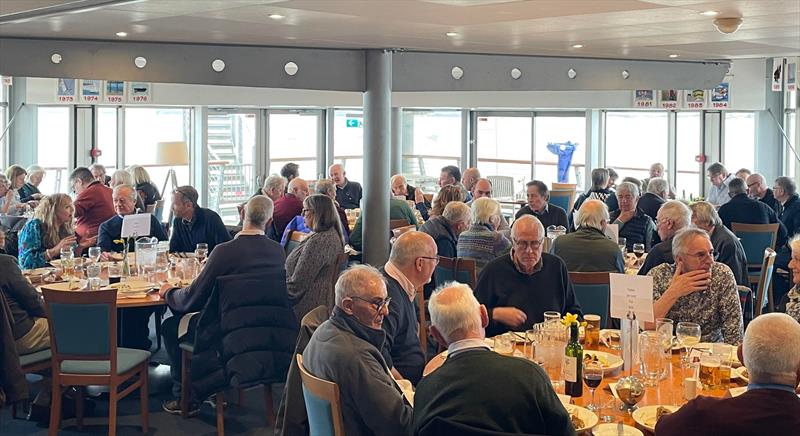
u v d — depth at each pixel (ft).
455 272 19.49
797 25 21.07
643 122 45.32
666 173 45.21
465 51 27.09
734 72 43.06
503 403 9.18
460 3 16.76
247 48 24.52
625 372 12.61
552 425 9.29
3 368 16.38
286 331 17.04
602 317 16.56
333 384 10.19
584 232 17.98
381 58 25.70
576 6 17.38
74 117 39.11
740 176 36.73
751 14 18.83
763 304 20.94
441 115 47.06
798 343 8.69
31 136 38.81
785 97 43.01
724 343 13.51
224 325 16.75
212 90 40.22
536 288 15.42
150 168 41.50
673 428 8.99
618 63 30.76
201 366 16.99
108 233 23.16
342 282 11.53
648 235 25.23
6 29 20.65
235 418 18.63
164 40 23.25
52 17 18.31
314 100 42.75
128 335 21.61
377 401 10.74
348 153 46.06
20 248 22.34
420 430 9.21
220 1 16.11
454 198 25.32
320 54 25.36
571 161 45.60
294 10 17.53
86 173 27.99
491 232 20.26
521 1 16.53
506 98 44.60
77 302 16.05
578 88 30.09
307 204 18.81
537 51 27.66
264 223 17.90
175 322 19.34
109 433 16.58
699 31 22.18
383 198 26.45
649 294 12.14
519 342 14.19
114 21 19.12
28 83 37.76
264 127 43.55
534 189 26.32
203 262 21.68
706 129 44.39
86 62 22.94
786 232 28.32
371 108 25.89
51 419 16.71
